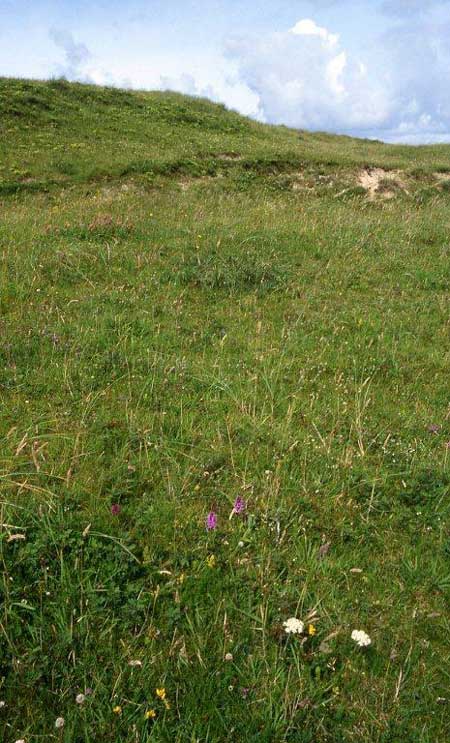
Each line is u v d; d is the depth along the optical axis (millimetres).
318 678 3191
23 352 6523
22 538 3744
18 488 4301
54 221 12383
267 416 5480
